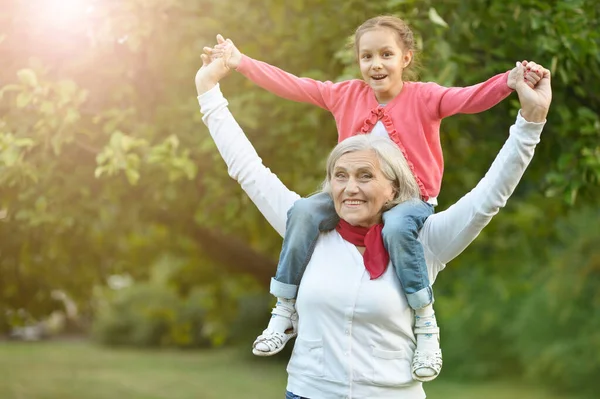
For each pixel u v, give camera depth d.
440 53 6.52
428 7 6.77
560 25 6.51
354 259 3.70
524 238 11.87
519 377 20.42
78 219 8.20
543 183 8.47
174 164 6.86
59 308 11.53
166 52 7.46
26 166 7.07
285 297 3.84
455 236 3.62
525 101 3.32
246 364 24.33
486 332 20.62
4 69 7.46
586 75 7.20
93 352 28.16
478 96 3.64
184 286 13.43
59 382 19.16
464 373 20.52
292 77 4.17
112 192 7.84
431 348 3.67
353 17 7.08
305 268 3.79
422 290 3.61
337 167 3.68
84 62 7.19
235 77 7.76
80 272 10.98
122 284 30.61
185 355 27.41
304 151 7.73
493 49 7.27
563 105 7.23
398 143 3.90
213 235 10.39
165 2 7.00
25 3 7.12
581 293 17.20
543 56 6.86
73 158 7.67
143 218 9.58
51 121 6.83
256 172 3.98
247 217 8.12
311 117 7.50
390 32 3.92
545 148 7.88
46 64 7.48
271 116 7.71
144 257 12.13
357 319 3.63
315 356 3.70
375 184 3.64
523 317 18.56
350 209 3.66
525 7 6.82
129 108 7.38
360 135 3.74
